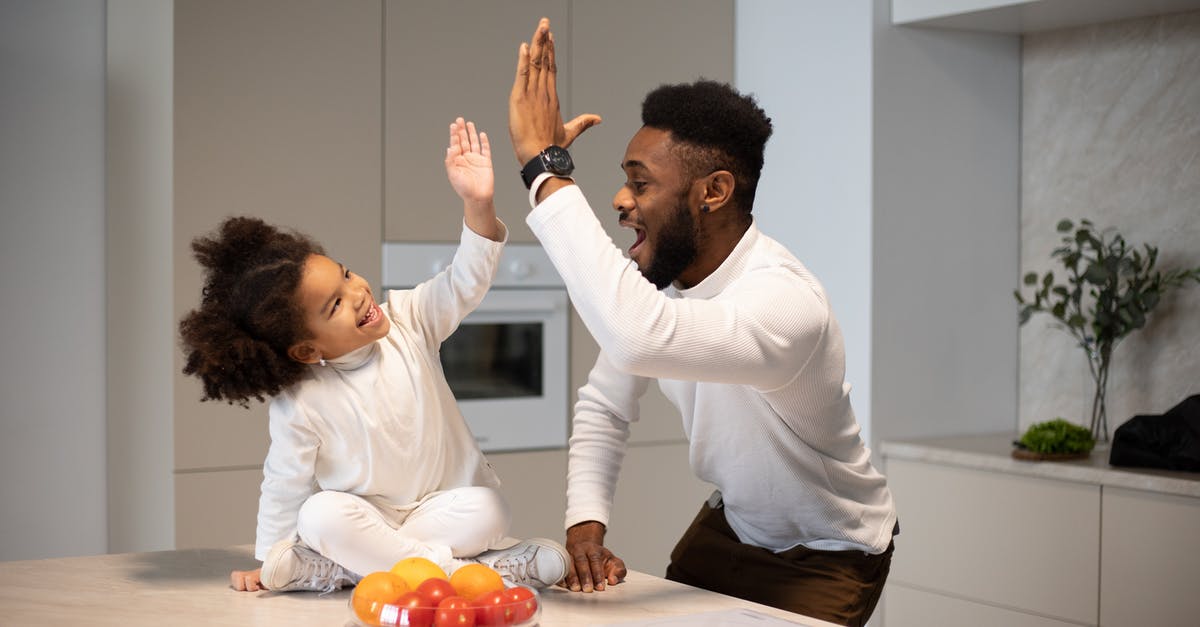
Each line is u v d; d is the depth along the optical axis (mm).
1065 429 3059
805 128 3557
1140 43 3344
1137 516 2781
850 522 1689
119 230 3119
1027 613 3039
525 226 3441
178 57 2936
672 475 3688
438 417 1435
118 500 3148
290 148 3090
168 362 3000
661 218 1555
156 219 3023
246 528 3066
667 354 1355
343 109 3160
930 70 3453
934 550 3270
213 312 1377
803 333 1472
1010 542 3072
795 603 1681
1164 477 2740
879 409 3375
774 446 1646
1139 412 3389
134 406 3096
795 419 1614
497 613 1195
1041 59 3611
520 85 1464
